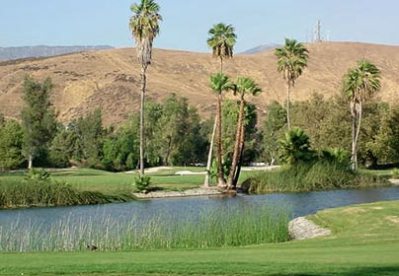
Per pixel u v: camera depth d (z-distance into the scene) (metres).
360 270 17.39
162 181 81.06
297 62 91.25
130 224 32.53
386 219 31.78
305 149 78.00
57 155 120.88
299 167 75.19
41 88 116.81
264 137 129.38
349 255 20.50
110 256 21.62
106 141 121.88
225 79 75.56
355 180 76.88
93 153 122.94
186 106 130.50
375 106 106.69
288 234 32.12
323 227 33.09
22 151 112.06
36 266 18.91
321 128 107.06
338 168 77.06
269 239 30.45
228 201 60.41
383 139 101.62
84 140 124.12
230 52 80.56
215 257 20.62
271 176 74.12
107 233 29.83
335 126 105.38
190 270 17.89
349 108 105.44
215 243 29.59
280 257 20.31
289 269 17.73
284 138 79.50
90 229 31.56
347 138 104.44
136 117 125.56
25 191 57.38
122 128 129.75
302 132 77.88
